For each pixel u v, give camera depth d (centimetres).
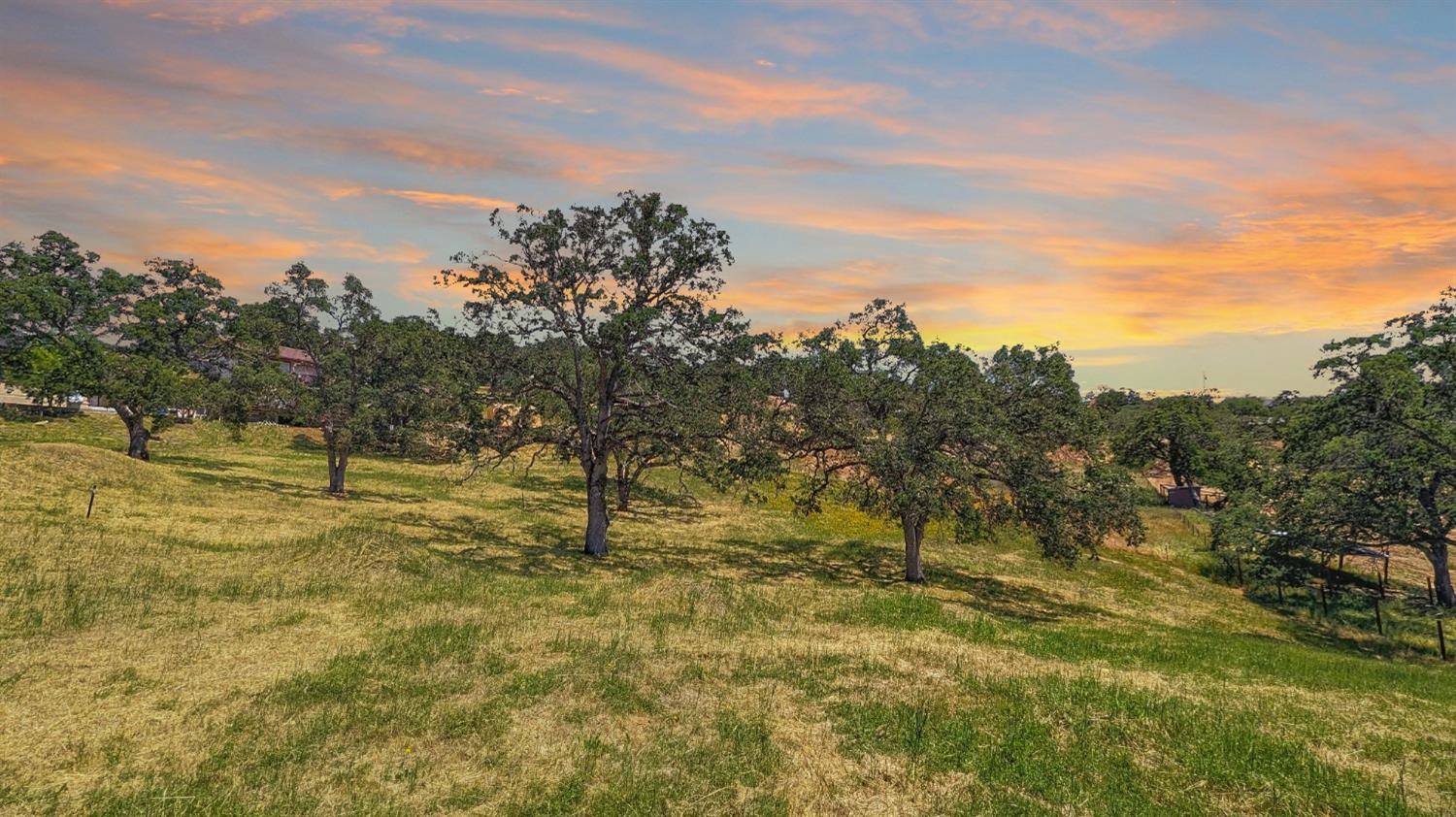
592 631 1565
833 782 922
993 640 1730
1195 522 4416
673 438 2869
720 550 3272
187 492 3020
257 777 857
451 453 3519
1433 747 1134
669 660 1375
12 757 865
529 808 826
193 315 4462
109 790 809
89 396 3850
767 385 2914
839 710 1162
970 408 2661
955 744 1041
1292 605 3072
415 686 1170
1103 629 2300
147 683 1119
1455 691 1616
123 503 2562
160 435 5325
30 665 1139
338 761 914
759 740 1037
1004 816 849
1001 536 3994
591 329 2828
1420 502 2600
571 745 995
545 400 3064
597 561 2780
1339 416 2662
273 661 1260
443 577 2039
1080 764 990
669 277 2830
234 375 3997
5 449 2795
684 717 1113
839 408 2841
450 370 2975
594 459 2962
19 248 4016
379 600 1720
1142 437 6438
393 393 4134
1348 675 1711
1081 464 2928
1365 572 3603
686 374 2847
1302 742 1104
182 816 763
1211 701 1313
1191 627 2566
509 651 1382
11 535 1844
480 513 3694
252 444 5712
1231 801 902
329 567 1961
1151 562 3694
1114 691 1295
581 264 2775
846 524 4200
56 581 1550
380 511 3425
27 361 3641
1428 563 3906
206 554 1980
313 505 3338
